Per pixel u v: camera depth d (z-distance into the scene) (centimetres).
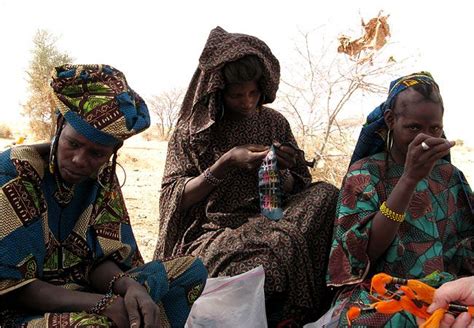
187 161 358
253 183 356
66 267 264
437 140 267
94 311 240
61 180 252
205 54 338
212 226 352
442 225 312
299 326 319
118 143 246
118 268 272
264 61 331
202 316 300
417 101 288
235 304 302
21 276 238
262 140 368
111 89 238
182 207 352
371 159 315
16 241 236
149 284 257
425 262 296
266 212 328
